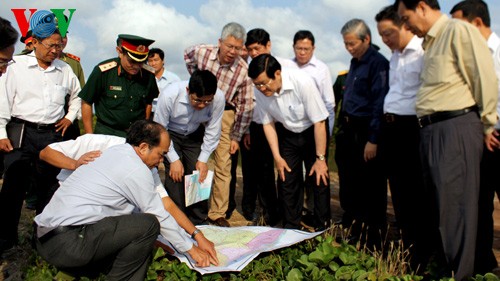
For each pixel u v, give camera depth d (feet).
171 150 15.43
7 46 11.36
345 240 15.38
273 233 14.42
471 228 11.16
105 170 11.19
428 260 13.76
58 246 10.83
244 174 19.57
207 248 12.34
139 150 11.48
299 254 13.38
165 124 16.03
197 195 16.07
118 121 15.34
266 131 16.43
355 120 16.34
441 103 11.22
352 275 11.95
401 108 13.83
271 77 14.56
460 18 12.39
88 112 15.21
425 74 11.66
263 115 16.26
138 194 11.15
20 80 14.56
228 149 18.17
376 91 15.40
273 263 12.95
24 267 12.87
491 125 11.15
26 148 14.70
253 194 19.62
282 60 19.56
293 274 11.87
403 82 13.74
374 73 15.64
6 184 14.51
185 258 12.60
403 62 13.66
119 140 13.20
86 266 11.50
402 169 14.24
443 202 11.29
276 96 15.33
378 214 16.16
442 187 11.25
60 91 15.20
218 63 17.90
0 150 14.38
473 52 10.77
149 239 11.16
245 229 14.85
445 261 12.08
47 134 14.92
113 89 15.16
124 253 11.07
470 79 10.98
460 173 11.14
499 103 12.06
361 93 16.16
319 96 15.34
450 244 11.37
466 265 11.19
